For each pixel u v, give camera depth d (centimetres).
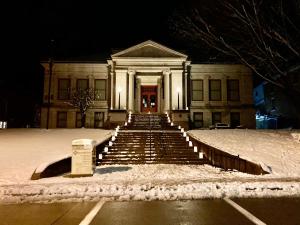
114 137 2089
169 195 783
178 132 2277
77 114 3419
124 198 763
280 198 754
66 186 871
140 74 3475
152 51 3319
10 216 618
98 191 825
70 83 3444
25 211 658
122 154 1827
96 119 3391
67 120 3406
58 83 3453
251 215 603
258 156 1454
